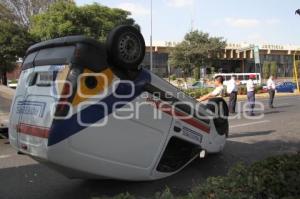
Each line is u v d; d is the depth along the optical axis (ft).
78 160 19.02
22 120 20.66
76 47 19.11
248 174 15.76
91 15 129.90
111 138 20.06
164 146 22.80
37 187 23.82
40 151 19.01
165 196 13.61
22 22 166.20
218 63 228.02
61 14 126.52
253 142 37.01
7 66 131.23
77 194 22.44
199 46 201.67
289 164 16.93
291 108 73.72
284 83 149.38
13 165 28.91
